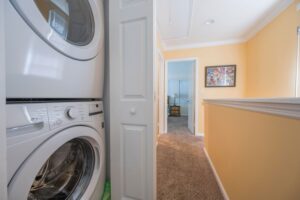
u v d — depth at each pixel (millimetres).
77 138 685
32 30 464
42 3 520
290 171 505
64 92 608
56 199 687
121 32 899
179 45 3191
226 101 1139
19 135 428
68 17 656
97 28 829
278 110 549
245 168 851
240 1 1782
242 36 2775
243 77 2887
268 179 630
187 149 2301
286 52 1838
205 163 1818
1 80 323
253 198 756
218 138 1422
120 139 935
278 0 1768
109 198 968
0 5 325
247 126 825
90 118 756
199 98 3146
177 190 1308
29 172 446
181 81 6836
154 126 874
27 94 461
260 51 2387
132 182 925
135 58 877
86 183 792
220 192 1285
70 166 755
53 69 550
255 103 711
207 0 1755
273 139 597
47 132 512
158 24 2311
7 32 400
